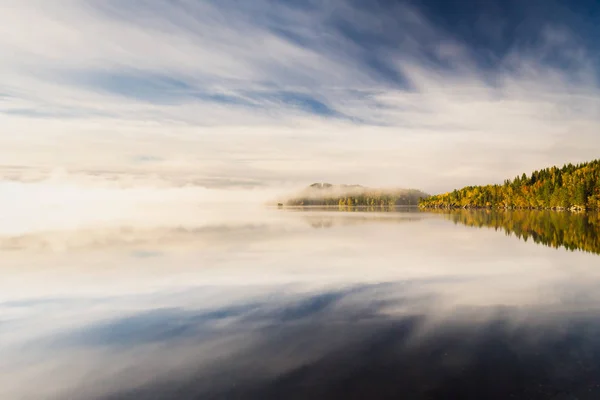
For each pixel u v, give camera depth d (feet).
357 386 31.71
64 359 38.83
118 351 40.57
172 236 164.25
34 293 65.00
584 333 43.21
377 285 69.46
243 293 64.18
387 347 39.86
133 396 31.55
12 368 37.06
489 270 82.94
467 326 46.32
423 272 81.25
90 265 91.66
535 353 37.65
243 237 159.84
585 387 30.78
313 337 43.34
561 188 506.89
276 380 33.19
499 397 29.53
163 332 45.96
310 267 87.56
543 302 56.95
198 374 34.86
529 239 144.66
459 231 185.16
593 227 193.88
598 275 76.69
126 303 58.70
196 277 77.20
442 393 30.25
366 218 331.16
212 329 46.75
